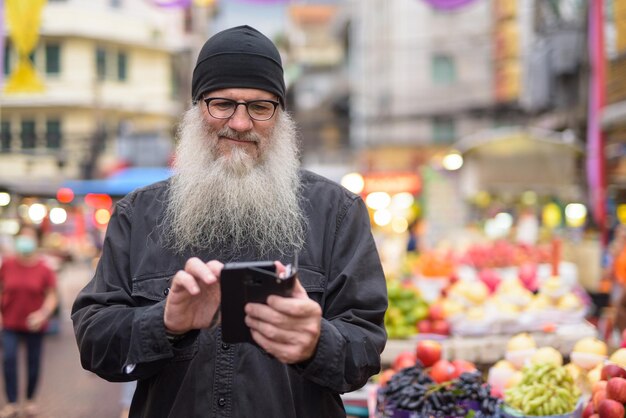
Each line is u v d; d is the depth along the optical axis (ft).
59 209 57.82
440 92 91.40
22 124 92.94
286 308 5.11
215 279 5.24
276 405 5.92
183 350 6.01
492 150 39.75
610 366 9.90
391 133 93.81
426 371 11.89
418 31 92.17
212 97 6.31
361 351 5.81
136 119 98.27
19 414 20.75
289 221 6.28
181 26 90.99
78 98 92.48
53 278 21.57
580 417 10.03
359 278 6.21
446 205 51.65
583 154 39.11
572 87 47.11
